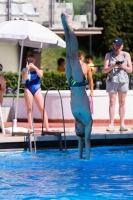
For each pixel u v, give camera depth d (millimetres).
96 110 23375
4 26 19453
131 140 18984
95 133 19078
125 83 19859
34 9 36969
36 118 24188
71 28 14953
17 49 36500
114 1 67375
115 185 12773
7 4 35938
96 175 13891
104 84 31984
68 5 38156
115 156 16734
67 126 22234
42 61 64312
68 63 15117
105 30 67250
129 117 23516
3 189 12422
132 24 67812
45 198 11609
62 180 13328
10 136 18078
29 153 17281
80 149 16078
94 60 67000
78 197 11680
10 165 15266
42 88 31719
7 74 32094
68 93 23359
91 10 39094
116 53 19781
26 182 13125
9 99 25000
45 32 19750
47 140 17984
